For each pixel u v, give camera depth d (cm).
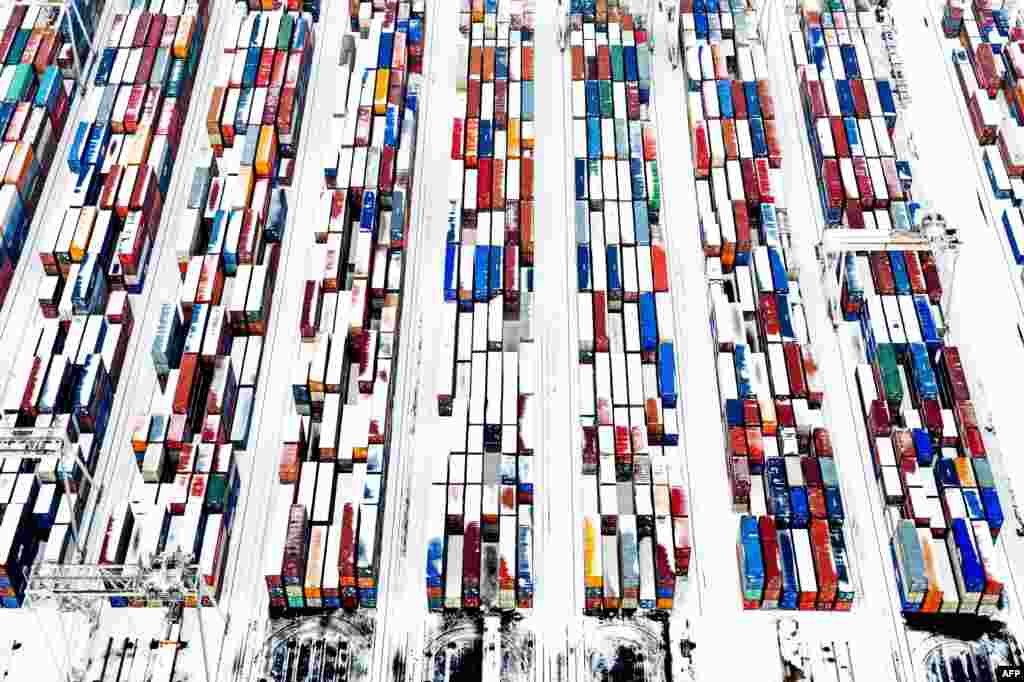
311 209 11756
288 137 11862
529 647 9000
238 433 9969
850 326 10862
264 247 11256
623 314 10725
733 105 12044
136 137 11512
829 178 11469
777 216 11294
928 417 9812
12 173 11050
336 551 9219
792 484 9438
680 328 10850
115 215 11038
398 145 11931
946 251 10512
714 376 10525
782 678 8844
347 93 12244
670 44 13100
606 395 10056
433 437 10225
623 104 12275
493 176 11538
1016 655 8925
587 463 9750
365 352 10181
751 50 12669
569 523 9688
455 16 13562
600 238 11125
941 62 13112
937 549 9212
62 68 12419
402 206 11175
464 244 11438
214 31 13412
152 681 8825
